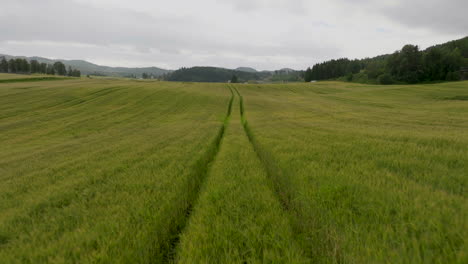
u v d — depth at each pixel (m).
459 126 13.87
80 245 2.64
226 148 9.38
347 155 6.17
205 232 2.85
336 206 3.22
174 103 39.41
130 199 4.02
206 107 35.94
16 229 3.22
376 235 2.35
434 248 2.07
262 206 3.51
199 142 10.86
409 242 2.19
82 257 2.42
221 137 13.78
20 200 4.55
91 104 36.56
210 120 23.66
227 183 4.70
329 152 6.79
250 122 19.50
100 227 3.04
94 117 27.47
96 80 81.69
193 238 2.75
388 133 9.77
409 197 3.16
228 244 2.57
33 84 57.66
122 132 17.95
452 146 6.33
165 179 5.17
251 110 30.91
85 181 5.42
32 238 2.92
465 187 3.42
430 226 2.35
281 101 45.88
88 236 2.80
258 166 6.13
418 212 2.65
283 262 2.21
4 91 43.22
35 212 3.83
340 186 3.77
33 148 13.32
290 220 3.06
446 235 2.17
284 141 9.61
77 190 4.86
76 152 10.34
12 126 22.05
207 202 3.80
